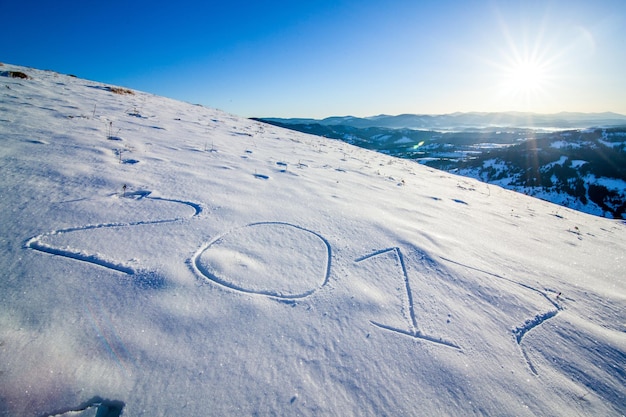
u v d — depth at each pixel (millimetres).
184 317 2129
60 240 2693
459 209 6250
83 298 2125
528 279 3451
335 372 1920
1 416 1400
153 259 2680
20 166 3914
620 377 2227
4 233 2635
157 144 6547
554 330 2631
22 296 2037
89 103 9477
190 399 1632
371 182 7223
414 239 3881
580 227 7219
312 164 8008
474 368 2104
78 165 4367
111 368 1710
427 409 1781
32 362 1636
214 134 9305
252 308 2326
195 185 4535
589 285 3557
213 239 3176
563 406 1938
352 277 2910
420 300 2727
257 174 5773
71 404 1521
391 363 2043
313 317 2336
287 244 3322
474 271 3377
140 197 3818
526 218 6930
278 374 1848
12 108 6684
